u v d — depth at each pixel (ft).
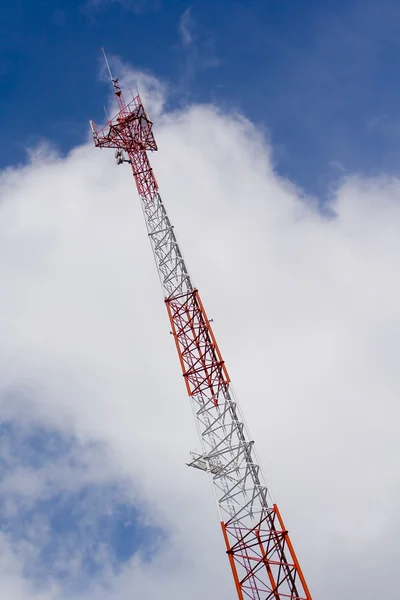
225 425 229.86
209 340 253.24
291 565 191.93
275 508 203.10
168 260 285.43
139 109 354.33
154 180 319.06
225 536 205.05
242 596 191.31
